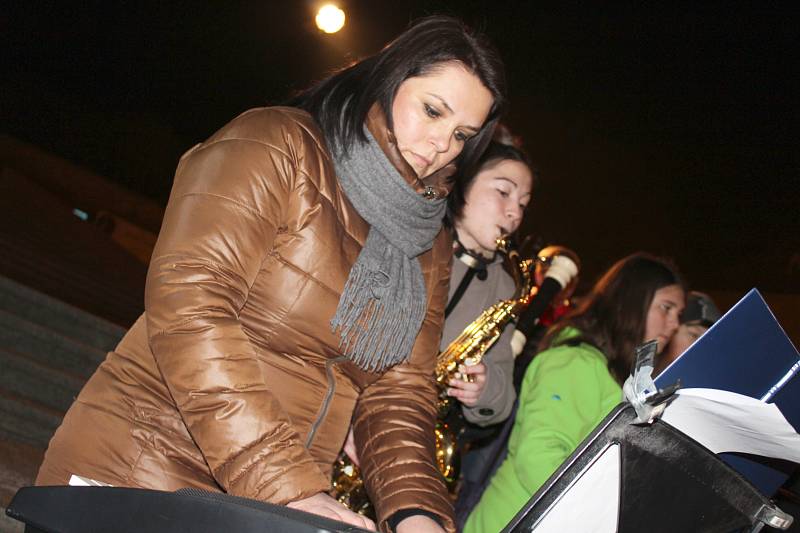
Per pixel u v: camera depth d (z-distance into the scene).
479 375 2.77
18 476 2.88
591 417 2.54
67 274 6.58
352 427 1.88
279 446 1.46
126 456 1.59
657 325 2.77
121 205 11.73
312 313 1.67
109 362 1.67
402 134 1.76
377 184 1.73
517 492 2.54
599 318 2.78
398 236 1.76
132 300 6.93
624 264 2.84
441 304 1.96
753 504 1.31
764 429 1.25
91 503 1.24
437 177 1.89
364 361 1.73
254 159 1.61
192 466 1.60
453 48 1.76
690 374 1.33
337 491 2.48
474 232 2.81
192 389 1.48
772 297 8.46
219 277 1.54
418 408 1.85
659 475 1.22
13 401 3.81
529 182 2.86
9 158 11.12
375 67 1.75
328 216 1.69
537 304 3.01
